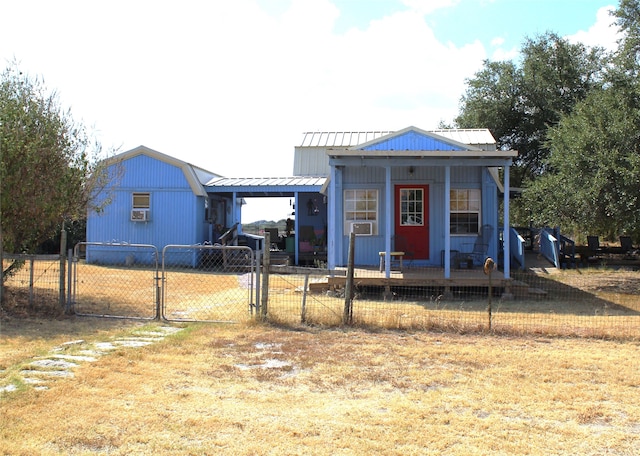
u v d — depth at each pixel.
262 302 8.85
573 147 14.71
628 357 6.85
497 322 8.99
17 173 9.61
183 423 4.52
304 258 21.06
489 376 6.00
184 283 14.58
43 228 10.66
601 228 15.38
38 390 5.27
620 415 4.87
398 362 6.54
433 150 12.52
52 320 8.91
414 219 14.70
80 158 10.84
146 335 7.98
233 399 5.16
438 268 14.10
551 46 29.53
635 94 14.91
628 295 13.16
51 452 3.94
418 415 4.78
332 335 8.03
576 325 8.80
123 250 20.14
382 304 11.39
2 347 6.96
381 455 3.97
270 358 6.68
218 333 8.06
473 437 4.32
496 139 30.27
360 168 14.73
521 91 29.66
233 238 21.45
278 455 3.95
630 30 16.70
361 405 5.05
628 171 13.25
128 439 4.19
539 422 4.67
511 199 26.89
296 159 23.02
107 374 5.84
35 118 10.04
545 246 20.23
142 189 20.12
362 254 14.72
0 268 9.52
